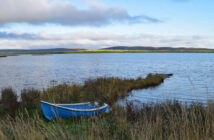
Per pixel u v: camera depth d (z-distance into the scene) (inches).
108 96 480.7
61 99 460.4
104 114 310.5
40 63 2871.6
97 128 211.9
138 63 2824.8
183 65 2372.0
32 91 503.8
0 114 345.7
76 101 460.4
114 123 245.1
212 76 1250.0
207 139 177.9
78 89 566.6
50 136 205.5
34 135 193.8
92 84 627.8
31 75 1364.4
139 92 713.6
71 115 331.6
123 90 642.2
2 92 398.9
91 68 1991.9
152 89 791.7
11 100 370.0
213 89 782.5
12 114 336.2
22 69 1877.5
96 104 361.1
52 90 530.0
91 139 187.2
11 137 203.9
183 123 202.8
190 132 186.2
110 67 2121.1
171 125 212.5
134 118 275.1
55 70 1769.2
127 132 215.3
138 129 209.0
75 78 1168.8
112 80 783.7
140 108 337.4
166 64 2588.6
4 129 226.4
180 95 661.9
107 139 197.0
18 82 1024.2
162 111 291.6
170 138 184.5
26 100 430.3
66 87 569.3
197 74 1382.9
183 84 936.3
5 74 1430.9
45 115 337.1
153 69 1877.5
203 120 224.7
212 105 259.3
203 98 609.0
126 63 2827.3
